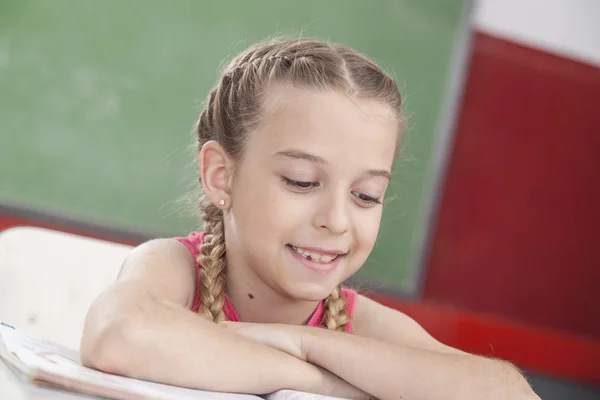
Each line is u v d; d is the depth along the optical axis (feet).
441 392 3.60
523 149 13.41
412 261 12.55
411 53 12.55
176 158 11.55
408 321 4.90
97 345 3.20
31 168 10.90
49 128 10.98
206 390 3.21
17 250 5.35
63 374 2.36
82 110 11.14
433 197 12.62
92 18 11.18
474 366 3.71
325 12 12.19
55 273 5.40
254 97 4.08
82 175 11.14
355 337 3.70
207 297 4.26
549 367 13.60
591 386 13.87
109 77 11.28
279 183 3.91
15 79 10.82
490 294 13.33
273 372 3.33
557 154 13.60
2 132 10.77
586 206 13.83
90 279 5.48
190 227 8.14
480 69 13.07
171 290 4.05
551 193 13.61
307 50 4.25
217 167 4.32
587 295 13.96
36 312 5.30
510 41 13.19
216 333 3.35
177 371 3.20
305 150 3.81
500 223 13.35
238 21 11.82
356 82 3.96
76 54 11.11
